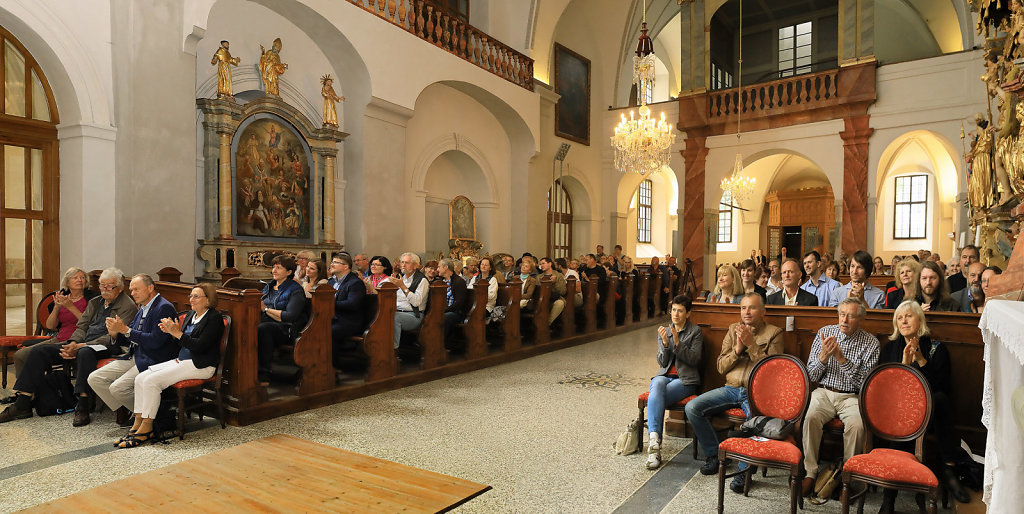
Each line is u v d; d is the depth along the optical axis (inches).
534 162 580.7
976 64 488.4
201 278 326.0
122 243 278.7
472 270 355.3
